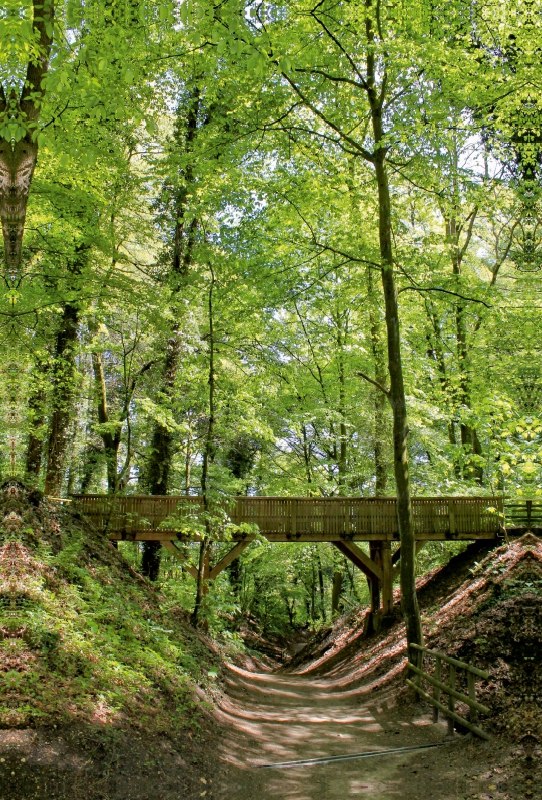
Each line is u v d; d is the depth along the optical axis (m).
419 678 10.03
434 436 17.64
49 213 12.62
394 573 18.02
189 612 14.07
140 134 14.91
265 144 12.14
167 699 7.81
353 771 7.24
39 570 7.89
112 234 13.89
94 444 20.69
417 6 10.02
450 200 11.90
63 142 7.61
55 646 6.53
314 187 12.27
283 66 5.59
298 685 14.92
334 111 11.82
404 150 11.56
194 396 17.94
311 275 11.85
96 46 7.39
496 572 12.39
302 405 20.61
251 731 8.88
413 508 16.56
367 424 19.53
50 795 4.80
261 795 6.41
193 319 15.80
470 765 6.70
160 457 17.27
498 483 16.56
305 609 34.72
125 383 15.23
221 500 12.48
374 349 17.89
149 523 14.80
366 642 16.95
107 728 5.89
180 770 6.27
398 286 13.03
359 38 10.88
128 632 8.47
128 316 15.43
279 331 20.36
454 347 18.02
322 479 21.17
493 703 8.02
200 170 11.82
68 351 14.39
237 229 12.52
